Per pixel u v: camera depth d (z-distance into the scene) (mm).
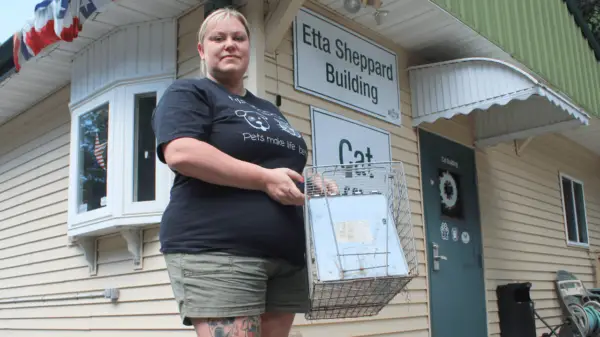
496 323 6340
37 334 5711
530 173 7941
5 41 5164
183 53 4492
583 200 9461
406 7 4727
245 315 1562
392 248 1872
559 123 6121
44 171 5992
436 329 5336
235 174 1555
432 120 5414
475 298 6031
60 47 5070
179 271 1584
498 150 7215
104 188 4754
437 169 5840
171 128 1587
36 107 6297
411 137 5508
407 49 5648
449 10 4840
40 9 4332
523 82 4863
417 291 5227
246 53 1885
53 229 5695
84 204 4949
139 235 4566
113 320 4766
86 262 5164
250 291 1585
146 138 4559
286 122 1976
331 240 1856
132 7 4434
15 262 6230
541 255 7770
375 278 1789
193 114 1630
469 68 5211
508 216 7109
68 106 5754
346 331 4398
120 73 4691
